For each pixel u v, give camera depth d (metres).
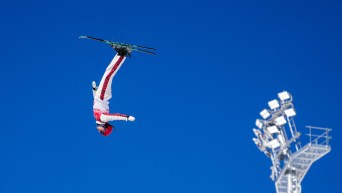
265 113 41.34
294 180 39.84
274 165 39.91
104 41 28.08
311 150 37.84
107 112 29.62
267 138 40.72
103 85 29.39
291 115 39.34
